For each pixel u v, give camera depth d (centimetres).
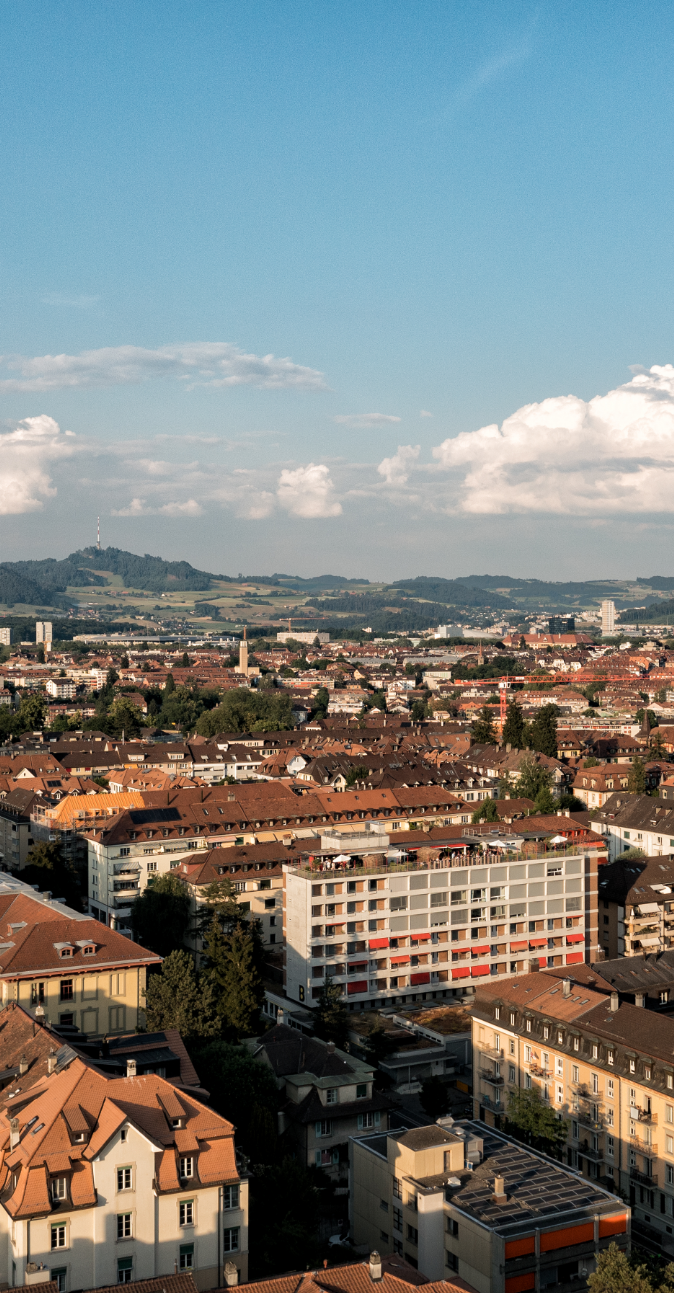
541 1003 13900
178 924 19038
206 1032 13662
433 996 18562
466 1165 10050
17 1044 10219
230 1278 7612
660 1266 9206
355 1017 17525
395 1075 15475
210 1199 8812
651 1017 12700
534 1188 9669
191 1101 9062
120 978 13812
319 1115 12169
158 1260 8625
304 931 17725
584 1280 9200
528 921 19225
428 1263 9450
